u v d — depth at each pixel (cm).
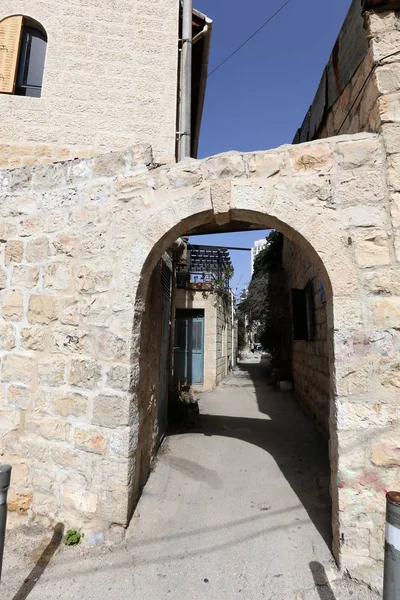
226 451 432
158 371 425
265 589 212
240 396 831
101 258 288
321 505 300
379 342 227
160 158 502
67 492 272
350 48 322
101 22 523
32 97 492
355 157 247
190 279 970
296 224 250
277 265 970
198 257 1098
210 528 271
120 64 518
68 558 241
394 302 228
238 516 287
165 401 500
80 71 506
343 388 227
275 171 262
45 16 510
